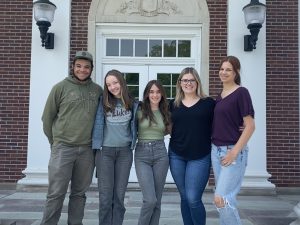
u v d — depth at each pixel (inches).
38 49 364.8
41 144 359.9
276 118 379.6
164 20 383.9
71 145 184.9
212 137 169.6
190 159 176.1
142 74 387.9
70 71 375.2
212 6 382.6
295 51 384.2
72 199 193.8
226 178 157.6
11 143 374.9
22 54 379.2
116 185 183.0
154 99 179.3
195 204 173.9
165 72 388.2
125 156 182.2
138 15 384.5
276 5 386.3
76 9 380.8
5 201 302.5
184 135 176.4
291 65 382.9
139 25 385.1
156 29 387.9
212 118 176.1
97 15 382.6
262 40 368.5
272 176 376.5
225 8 382.0
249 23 355.3
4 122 375.6
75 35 379.6
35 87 363.3
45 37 354.0
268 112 379.2
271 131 378.6
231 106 161.8
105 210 180.5
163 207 280.1
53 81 363.9
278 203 308.2
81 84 187.3
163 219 237.0
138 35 387.5
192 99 180.7
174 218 240.5
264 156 360.2
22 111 376.2
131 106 182.2
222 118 163.6
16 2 382.6
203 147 175.2
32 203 294.4
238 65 167.5
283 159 377.7
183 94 182.7
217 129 165.5
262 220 240.8
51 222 187.9
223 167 159.0
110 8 384.2
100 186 181.6
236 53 370.0
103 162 181.0
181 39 387.9
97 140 181.9
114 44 388.8
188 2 385.4
